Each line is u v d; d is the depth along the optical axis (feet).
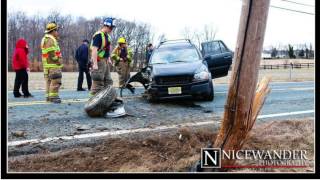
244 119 11.68
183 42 31.45
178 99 27.63
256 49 11.13
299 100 28.81
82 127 18.17
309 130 17.38
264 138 15.87
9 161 13.20
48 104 25.68
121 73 36.19
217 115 21.57
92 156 13.82
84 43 37.29
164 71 25.55
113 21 24.02
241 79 11.35
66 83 57.16
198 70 25.75
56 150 14.64
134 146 14.83
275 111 23.39
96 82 23.85
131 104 25.59
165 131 17.26
